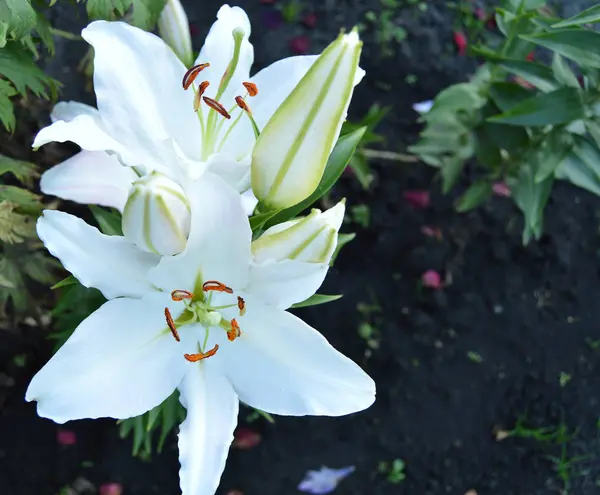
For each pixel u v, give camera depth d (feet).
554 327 3.18
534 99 2.27
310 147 1.24
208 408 1.37
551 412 3.14
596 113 2.28
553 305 3.20
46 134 1.25
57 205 2.64
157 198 1.20
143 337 1.35
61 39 2.80
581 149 2.46
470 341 3.10
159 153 1.34
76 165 1.52
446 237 3.14
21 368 2.62
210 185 1.22
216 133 1.41
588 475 3.16
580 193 3.29
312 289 1.32
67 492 2.68
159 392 1.36
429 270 3.09
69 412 1.28
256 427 2.86
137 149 1.35
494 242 3.18
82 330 1.29
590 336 3.22
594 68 2.23
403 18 3.34
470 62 3.36
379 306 3.04
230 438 1.37
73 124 1.28
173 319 1.37
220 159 1.33
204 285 1.32
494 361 3.11
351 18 3.28
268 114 1.42
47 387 1.26
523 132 2.62
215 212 1.24
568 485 3.13
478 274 3.14
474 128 2.72
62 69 2.79
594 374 3.20
